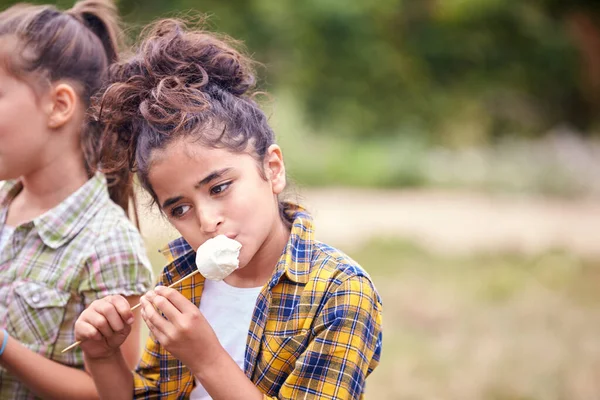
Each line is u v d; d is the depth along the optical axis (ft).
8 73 7.20
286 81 64.80
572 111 76.79
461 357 17.33
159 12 59.41
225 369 5.85
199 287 6.71
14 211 7.91
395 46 73.00
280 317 6.13
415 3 74.18
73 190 7.63
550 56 75.87
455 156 56.70
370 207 41.52
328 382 5.87
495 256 28.94
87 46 7.68
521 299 22.81
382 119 69.21
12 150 7.27
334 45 69.21
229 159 5.85
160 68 6.31
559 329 19.69
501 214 40.81
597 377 16.21
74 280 7.34
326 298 6.02
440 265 27.40
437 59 74.33
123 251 7.39
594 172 50.85
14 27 7.30
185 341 5.79
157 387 6.92
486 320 20.52
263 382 6.11
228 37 7.13
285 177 6.49
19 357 6.88
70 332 7.34
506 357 17.28
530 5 76.89
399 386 15.70
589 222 38.99
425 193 48.75
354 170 50.88
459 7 73.61
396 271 26.40
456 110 70.85
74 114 7.53
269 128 6.43
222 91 6.20
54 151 7.52
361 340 5.95
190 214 5.99
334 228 33.94
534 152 55.11
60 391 7.04
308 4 67.31
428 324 20.18
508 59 75.51
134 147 6.28
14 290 7.35
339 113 67.05
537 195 48.52
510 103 73.56
